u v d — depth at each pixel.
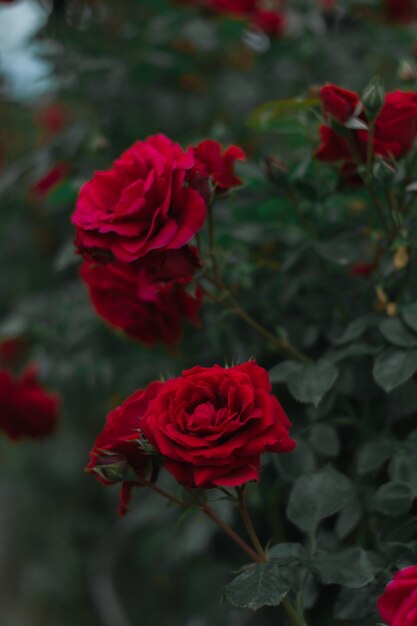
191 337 1.09
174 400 0.79
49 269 1.62
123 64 1.29
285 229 1.08
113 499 1.75
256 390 0.79
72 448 1.87
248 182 1.03
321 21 1.31
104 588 1.76
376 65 1.43
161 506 1.22
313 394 0.89
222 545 1.19
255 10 1.30
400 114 0.87
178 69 1.33
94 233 0.83
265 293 1.04
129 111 1.36
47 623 1.90
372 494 0.94
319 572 0.82
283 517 1.07
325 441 0.95
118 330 1.06
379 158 0.87
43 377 1.24
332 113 0.87
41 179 1.26
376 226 1.01
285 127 1.03
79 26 1.38
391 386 0.87
